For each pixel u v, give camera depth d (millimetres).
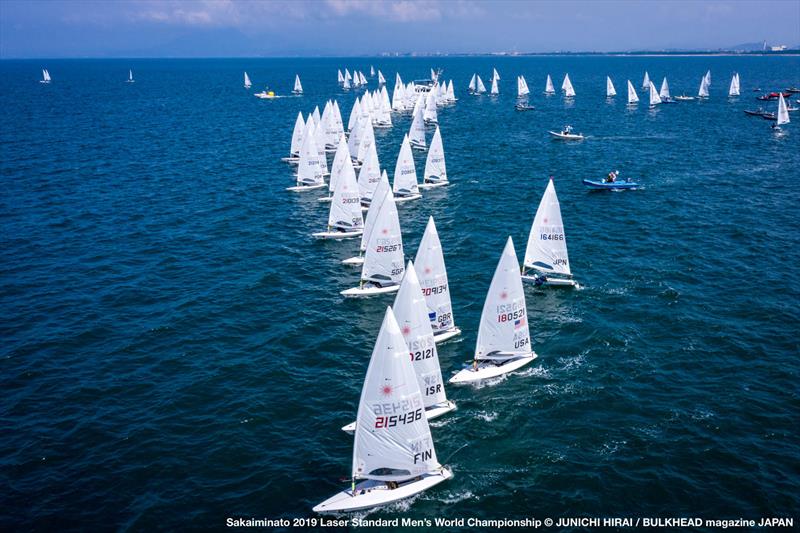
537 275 62625
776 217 82438
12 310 57312
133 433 39375
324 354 49562
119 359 48719
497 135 157000
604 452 37031
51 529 31500
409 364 33188
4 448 37844
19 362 48094
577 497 33562
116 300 59688
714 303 56781
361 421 33125
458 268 67250
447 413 41500
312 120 101750
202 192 100625
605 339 50656
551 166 117438
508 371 46281
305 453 37531
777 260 67062
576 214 85875
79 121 184625
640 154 127188
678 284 61281
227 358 48844
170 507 33062
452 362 48250
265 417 41125
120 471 35844
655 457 36375
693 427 39000
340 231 79562
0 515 32344
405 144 93312
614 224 81062
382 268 61188
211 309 57781
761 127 161375
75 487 34531
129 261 70125
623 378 44969
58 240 76750
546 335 51781
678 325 52688
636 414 40625
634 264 66812
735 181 102750
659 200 92188
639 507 32688
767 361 46531
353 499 33438
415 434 34250
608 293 59625
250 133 164000
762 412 40281
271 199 96875
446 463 36688
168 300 59812
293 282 64312
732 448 36875
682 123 171375
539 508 33000
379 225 59406
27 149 135125
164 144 145375
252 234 79875
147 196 97875
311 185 104062
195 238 78188
